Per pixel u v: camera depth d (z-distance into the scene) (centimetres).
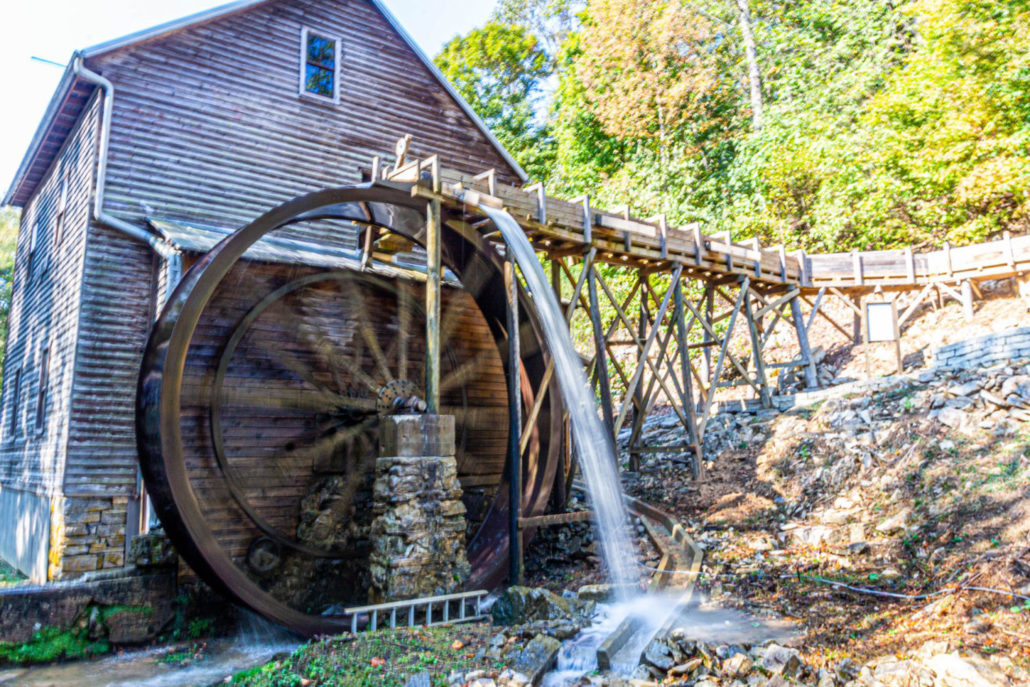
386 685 440
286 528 762
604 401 851
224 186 935
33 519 918
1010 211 1148
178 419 597
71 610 591
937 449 746
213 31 954
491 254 814
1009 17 1098
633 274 1535
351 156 1056
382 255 938
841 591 579
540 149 2438
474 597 663
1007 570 509
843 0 1659
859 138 1286
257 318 768
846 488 784
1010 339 833
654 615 555
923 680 392
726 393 1266
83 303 815
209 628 660
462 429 951
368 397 847
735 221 1484
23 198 1345
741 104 1781
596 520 782
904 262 1127
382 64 1109
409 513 630
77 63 838
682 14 1764
